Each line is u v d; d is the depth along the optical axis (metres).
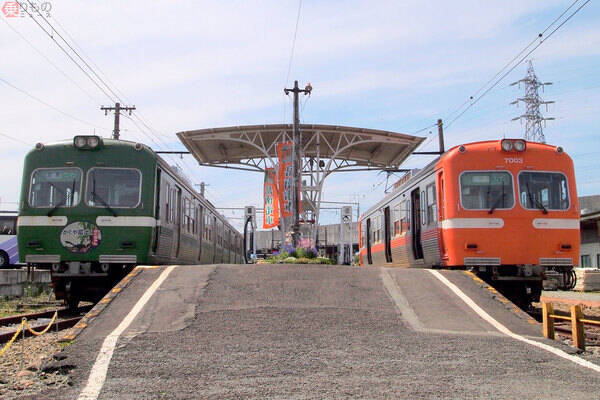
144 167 13.83
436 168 14.35
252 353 7.21
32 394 5.78
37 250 13.25
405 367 6.69
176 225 16.92
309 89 24.22
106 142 13.84
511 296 14.37
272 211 27.61
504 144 13.48
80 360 6.84
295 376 6.32
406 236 18.17
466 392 5.78
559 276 13.70
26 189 13.51
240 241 39.06
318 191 27.75
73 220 13.32
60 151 13.71
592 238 30.94
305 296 10.08
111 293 9.83
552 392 5.81
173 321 8.55
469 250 13.07
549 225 13.19
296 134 24.19
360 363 6.84
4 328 11.38
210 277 10.94
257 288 10.41
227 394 5.67
